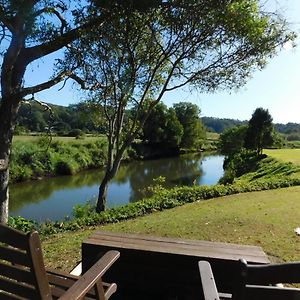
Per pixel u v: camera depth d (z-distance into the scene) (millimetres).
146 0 8102
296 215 9156
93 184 27656
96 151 38125
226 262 3639
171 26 9586
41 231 8617
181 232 7691
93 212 11703
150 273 3910
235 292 1741
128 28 9188
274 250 6285
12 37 7281
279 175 22531
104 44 9648
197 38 9766
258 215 9219
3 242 1917
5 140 7703
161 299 3908
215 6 8859
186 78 11109
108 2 7980
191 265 3766
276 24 10008
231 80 10945
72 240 7277
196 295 3807
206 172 39406
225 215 9312
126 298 3932
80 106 12109
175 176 35281
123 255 3930
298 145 67562
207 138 87188
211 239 7113
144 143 55469
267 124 41812
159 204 11516
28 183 26688
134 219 9898
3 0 6809
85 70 10133
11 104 7688
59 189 24906
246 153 42156
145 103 12328
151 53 10703
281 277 1625
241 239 7031
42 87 8117
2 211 7891
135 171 38281
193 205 11672
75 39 8500
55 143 34281
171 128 58906
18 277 2039
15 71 7695
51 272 3162
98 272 2295
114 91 11102
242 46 10070
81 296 2055
